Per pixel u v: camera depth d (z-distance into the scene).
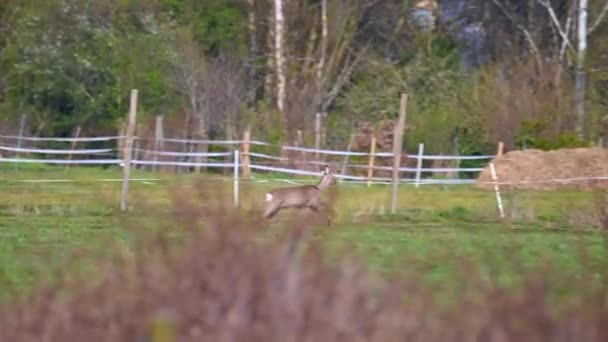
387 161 82.12
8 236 39.72
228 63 97.75
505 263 31.36
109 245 29.56
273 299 18.55
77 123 98.44
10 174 67.00
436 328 18.86
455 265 30.09
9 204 51.00
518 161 68.50
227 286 18.77
